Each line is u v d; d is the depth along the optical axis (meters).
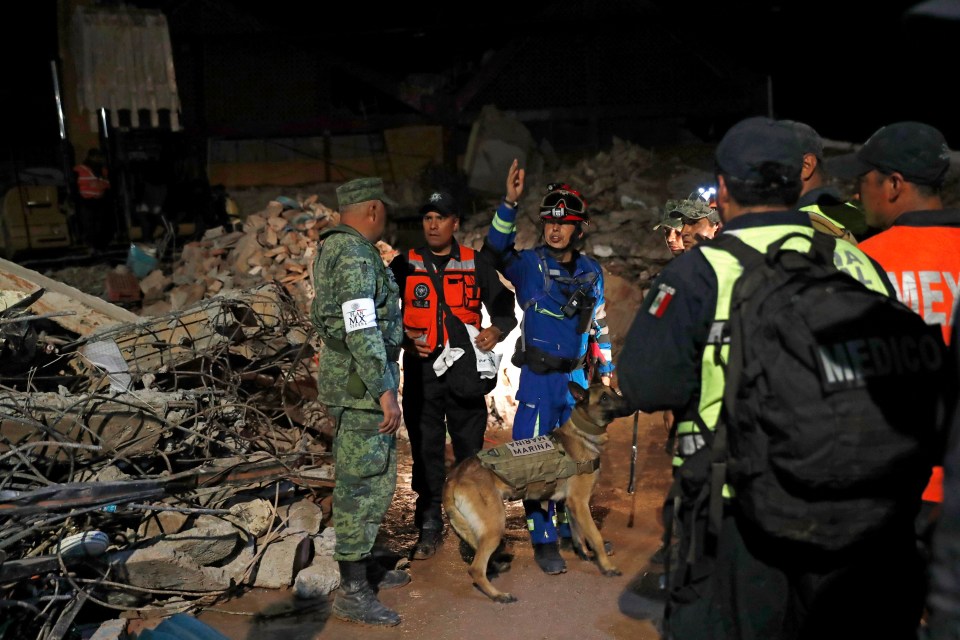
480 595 3.96
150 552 3.76
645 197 10.51
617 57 14.99
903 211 2.68
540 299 4.27
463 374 4.40
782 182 2.28
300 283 7.81
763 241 2.22
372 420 3.69
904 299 2.58
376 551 4.46
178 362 4.92
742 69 14.61
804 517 1.99
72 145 11.92
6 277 5.27
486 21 14.97
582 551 4.34
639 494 5.21
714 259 2.21
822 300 2.03
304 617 3.76
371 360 3.56
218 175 15.28
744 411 2.05
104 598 3.70
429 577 4.20
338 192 3.82
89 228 11.66
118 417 4.21
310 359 5.44
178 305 7.93
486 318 7.15
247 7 15.91
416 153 15.09
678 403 2.28
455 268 4.44
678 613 2.25
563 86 15.16
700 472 2.22
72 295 5.70
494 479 3.91
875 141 2.69
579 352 4.30
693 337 2.22
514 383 6.85
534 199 11.03
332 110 15.60
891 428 1.95
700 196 4.33
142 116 11.23
